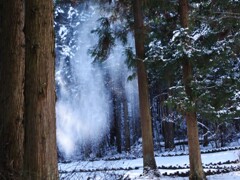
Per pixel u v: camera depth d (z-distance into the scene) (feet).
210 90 30.66
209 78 34.78
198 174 30.78
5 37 14.98
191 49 29.89
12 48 14.88
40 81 12.05
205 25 33.73
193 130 31.40
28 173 11.39
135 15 41.70
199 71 31.50
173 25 35.47
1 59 14.89
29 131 11.74
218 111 31.04
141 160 66.33
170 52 31.37
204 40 32.22
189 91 30.89
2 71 14.73
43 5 12.55
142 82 41.70
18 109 14.38
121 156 86.53
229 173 36.83
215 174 37.27
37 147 11.60
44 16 12.51
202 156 61.87
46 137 11.80
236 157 52.54
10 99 14.38
